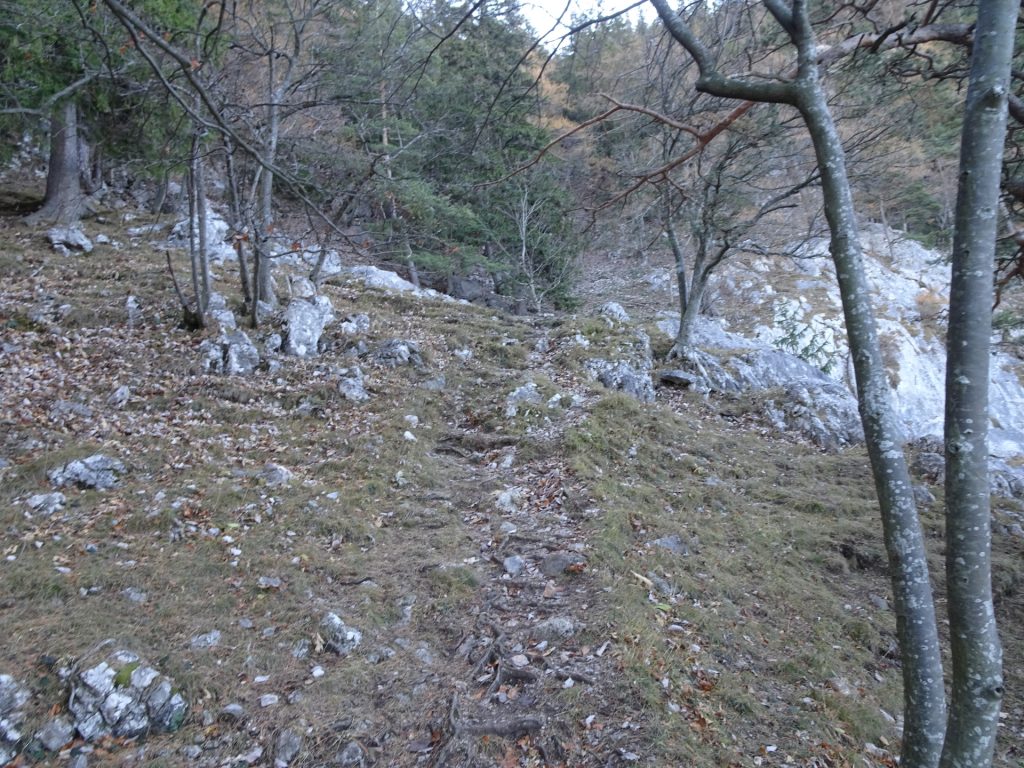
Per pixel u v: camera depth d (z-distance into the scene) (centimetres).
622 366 1266
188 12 640
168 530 589
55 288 1143
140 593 502
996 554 815
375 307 1464
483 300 2239
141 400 861
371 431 889
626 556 660
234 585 535
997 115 255
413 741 425
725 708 480
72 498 617
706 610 608
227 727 411
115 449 715
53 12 578
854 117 920
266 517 647
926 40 374
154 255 1420
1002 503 970
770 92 328
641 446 947
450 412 1032
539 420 989
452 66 1147
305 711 430
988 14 256
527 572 623
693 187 1138
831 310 2531
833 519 862
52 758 372
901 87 658
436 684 476
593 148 964
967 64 488
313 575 571
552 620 536
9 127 1145
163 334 1033
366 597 554
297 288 1359
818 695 524
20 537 546
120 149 1088
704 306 2427
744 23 509
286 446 821
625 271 2430
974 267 257
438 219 1441
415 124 1361
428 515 720
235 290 1269
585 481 803
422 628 539
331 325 1193
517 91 642
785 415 1235
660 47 553
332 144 1080
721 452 1034
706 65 347
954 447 260
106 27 555
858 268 312
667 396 1287
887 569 768
